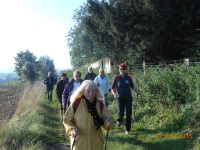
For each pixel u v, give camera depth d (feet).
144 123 44.75
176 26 94.32
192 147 32.32
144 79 52.13
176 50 99.25
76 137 22.13
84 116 22.56
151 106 48.62
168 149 34.22
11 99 92.53
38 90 80.59
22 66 229.66
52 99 91.35
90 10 106.83
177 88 44.27
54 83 83.76
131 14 97.04
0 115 59.00
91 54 224.33
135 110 49.90
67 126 22.61
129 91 42.52
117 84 42.75
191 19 92.48
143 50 98.94
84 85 22.89
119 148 34.40
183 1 92.32
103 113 23.18
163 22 92.79
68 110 22.90
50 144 40.22
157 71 51.47
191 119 38.01
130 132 42.01
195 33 95.04
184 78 43.60
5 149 32.91
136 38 97.81
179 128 39.09
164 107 45.88
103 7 100.58
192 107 39.86
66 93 41.78
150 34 95.14
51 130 46.29
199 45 89.04
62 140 42.42
